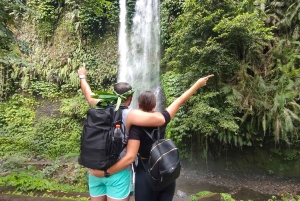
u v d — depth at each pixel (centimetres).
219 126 598
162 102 855
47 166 679
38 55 982
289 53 618
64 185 524
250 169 667
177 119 654
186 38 622
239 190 577
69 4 1013
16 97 934
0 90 934
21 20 1043
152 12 985
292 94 552
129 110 156
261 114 597
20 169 665
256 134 636
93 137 147
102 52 995
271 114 558
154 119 149
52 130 851
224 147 676
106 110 152
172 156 148
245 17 532
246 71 620
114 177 160
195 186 600
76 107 862
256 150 666
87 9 927
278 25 670
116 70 970
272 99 578
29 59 968
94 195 172
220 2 602
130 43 1020
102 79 958
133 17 1043
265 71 622
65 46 988
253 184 609
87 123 153
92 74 955
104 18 1009
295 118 532
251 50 608
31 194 414
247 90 598
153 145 151
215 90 606
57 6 1038
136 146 152
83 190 502
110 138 145
